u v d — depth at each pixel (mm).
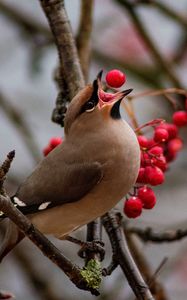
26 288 14086
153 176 8734
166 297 10414
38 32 14094
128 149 8688
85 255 9000
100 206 8883
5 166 6988
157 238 10180
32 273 13062
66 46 9875
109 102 8875
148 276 10484
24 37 14141
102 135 8812
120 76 8750
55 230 9109
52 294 12953
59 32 9914
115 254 8461
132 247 10586
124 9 13180
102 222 8969
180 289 13688
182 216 13961
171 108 14297
